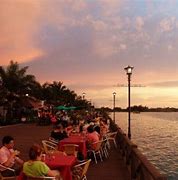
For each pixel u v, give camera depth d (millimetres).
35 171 6789
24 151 16391
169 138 38062
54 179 6883
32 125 39250
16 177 7879
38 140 21750
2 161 8266
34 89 55156
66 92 97188
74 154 10789
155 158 22094
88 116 29531
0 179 8102
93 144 12953
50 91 82938
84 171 8281
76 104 100938
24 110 47344
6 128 33875
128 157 11961
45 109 50812
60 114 38906
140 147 28750
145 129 55719
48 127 35438
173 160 20969
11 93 47750
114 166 12492
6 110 45031
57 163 7914
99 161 13445
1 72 48844
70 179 7867
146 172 7699
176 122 89438
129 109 18156
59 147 12039
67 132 14492
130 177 10719
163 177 6180
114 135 19594
